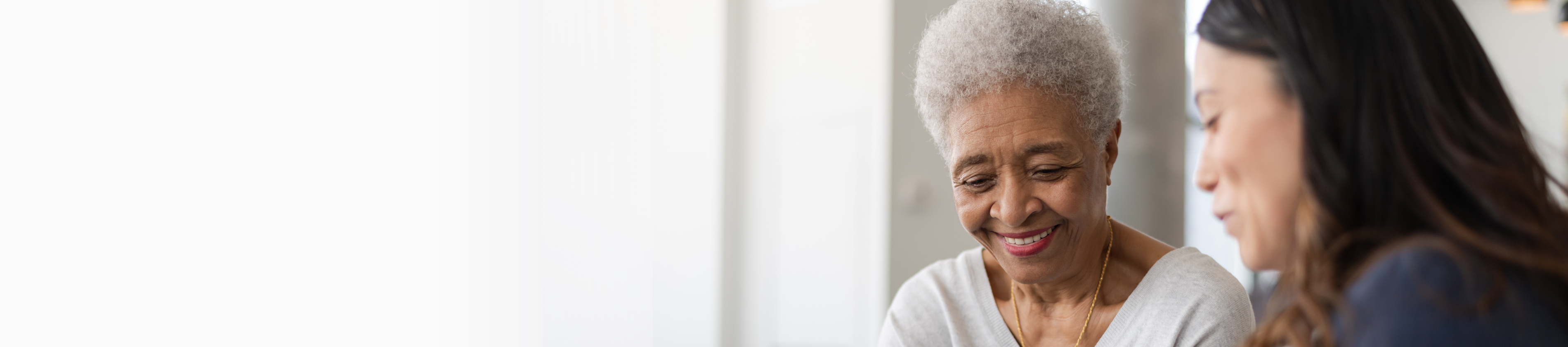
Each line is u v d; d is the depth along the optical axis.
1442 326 0.50
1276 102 0.62
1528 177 0.58
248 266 1.95
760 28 3.36
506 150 2.42
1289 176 0.62
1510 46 6.64
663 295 3.15
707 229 3.28
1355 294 0.55
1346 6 0.59
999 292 1.30
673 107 3.23
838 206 3.17
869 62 3.06
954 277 1.31
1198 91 0.67
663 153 3.20
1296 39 0.59
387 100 2.19
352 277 2.11
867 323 3.07
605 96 2.72
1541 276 0.52
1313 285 0.59
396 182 2.20
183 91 1.87
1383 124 0.58
